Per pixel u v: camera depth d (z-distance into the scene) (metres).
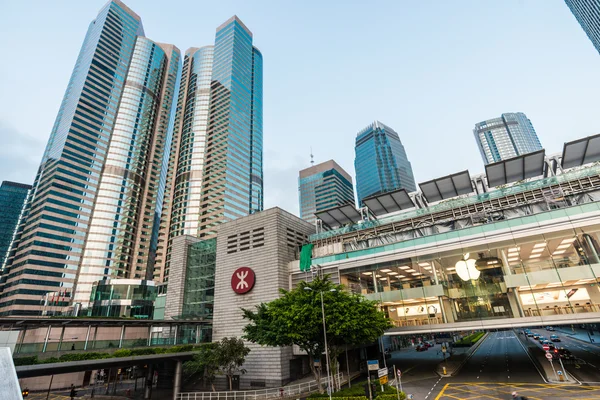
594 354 46.25
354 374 44.97
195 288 62.12
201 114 170.62
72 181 136.75
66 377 61.22
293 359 45.75
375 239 48.66
